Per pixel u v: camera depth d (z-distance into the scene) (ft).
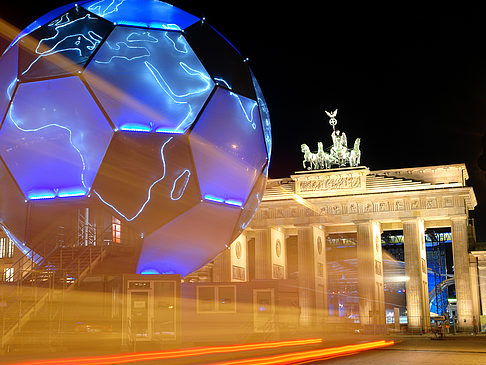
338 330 237.66
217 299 123.24
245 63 106.83
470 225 301.22
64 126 90.84
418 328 256.52
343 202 279.69
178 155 93.35
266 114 110.22
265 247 284.61
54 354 87.45
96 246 98.32
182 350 97.60
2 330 87.35
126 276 99.81
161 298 101.40
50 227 97.71
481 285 273.13
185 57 95.09
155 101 91.97
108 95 90.63
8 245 224.12
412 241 267.18
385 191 273.95
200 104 94.68
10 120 93.20
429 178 272.51
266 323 122.93
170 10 99.25
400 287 380.78
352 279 363.56
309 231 281.74
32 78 91.81
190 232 99.30
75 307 99.14
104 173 91.56
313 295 274.77
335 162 291.79
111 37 92.53
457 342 156.04
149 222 95.14
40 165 92.02
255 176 105.40
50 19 97.76
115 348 97.91
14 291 97.50
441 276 352.90
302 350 107.45
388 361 81.71
